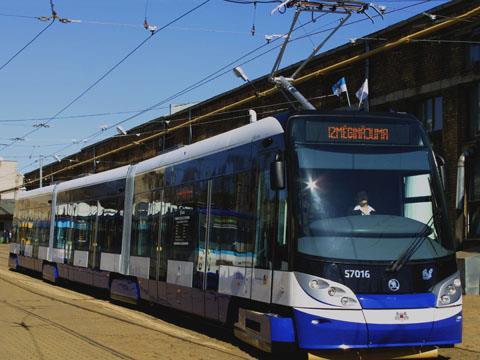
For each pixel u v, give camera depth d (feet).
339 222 26.96
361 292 26.02
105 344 32.48
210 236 35.58
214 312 34.24
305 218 27.04
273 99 93.56
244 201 31.99
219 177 35.35
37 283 72.69
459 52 63.98
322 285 25.98
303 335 25.94
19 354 29.25
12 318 41.65
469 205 63.57
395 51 70.69
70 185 67.51
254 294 29.76
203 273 35.94
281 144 28.86
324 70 55.98
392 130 29.01
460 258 56.18
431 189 28.58
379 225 27.14
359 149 28.45
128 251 49.29
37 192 81.66
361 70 75.36
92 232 58.29
